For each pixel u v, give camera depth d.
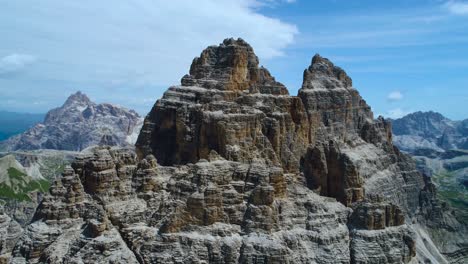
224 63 166.25
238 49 164.50
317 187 150.00
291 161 148.38
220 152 138.12
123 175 135.38
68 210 124.75
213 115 141.62
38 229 121.69
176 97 162.25
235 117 139.88
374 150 199.88
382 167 199.38
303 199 134.50
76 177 128.75
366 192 162.12
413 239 133.62
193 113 152.75
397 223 136.38
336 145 155.25
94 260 113.31
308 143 166.50
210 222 119.25
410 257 134.38
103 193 129.50
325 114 180.75
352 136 193.75
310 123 172.12
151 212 128.00
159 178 136.38
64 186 128.12
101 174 129.75
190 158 148.75
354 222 134.00
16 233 134.62
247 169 129.25
